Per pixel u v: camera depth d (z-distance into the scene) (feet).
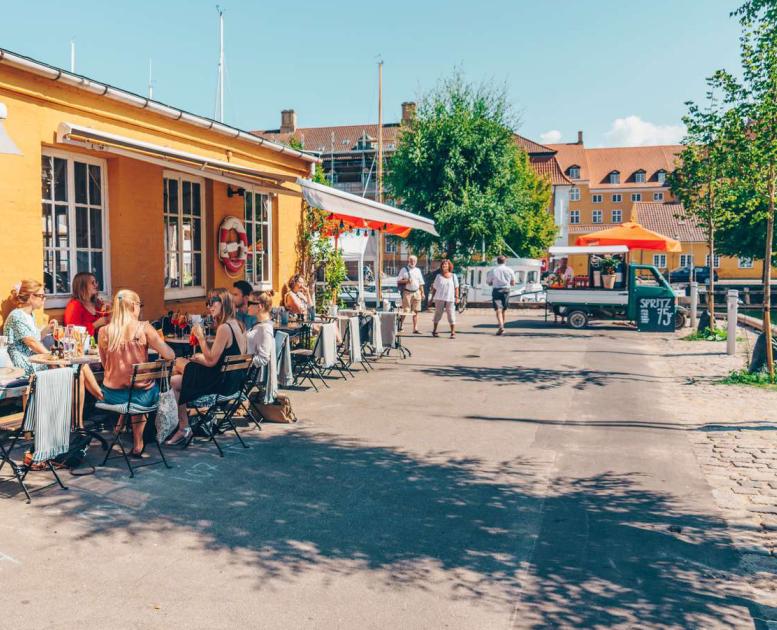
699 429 25.91
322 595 13.15
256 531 15.98
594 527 16.58
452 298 53.67
